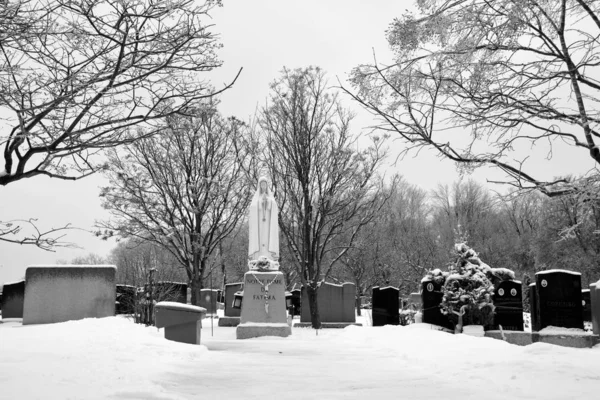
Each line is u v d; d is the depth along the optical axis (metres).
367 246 45.03
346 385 8.25
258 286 20.94
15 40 6.29
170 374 8.98
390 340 15.39
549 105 7.47
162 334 14.87
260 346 15.40
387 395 7.37
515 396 7.13
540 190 7.48
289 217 28.88
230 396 7.30
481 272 20.25
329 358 12.01
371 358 12.07
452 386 8.08
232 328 27.02
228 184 28.66
